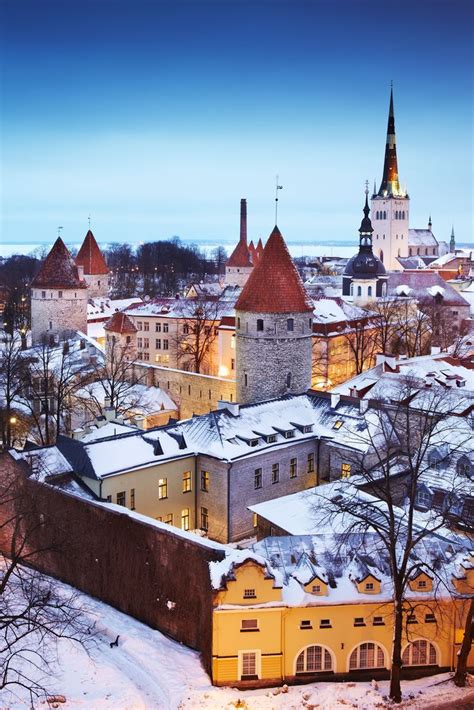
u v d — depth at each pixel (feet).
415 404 194.70
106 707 113.60
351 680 124.36
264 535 158.51
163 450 181.78
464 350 326.85
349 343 328.70
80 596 151.53
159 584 138.31
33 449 176.14
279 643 121.80
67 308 370.53
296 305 226.38
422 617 125.29
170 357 370.12
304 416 205.57
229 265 556.92
